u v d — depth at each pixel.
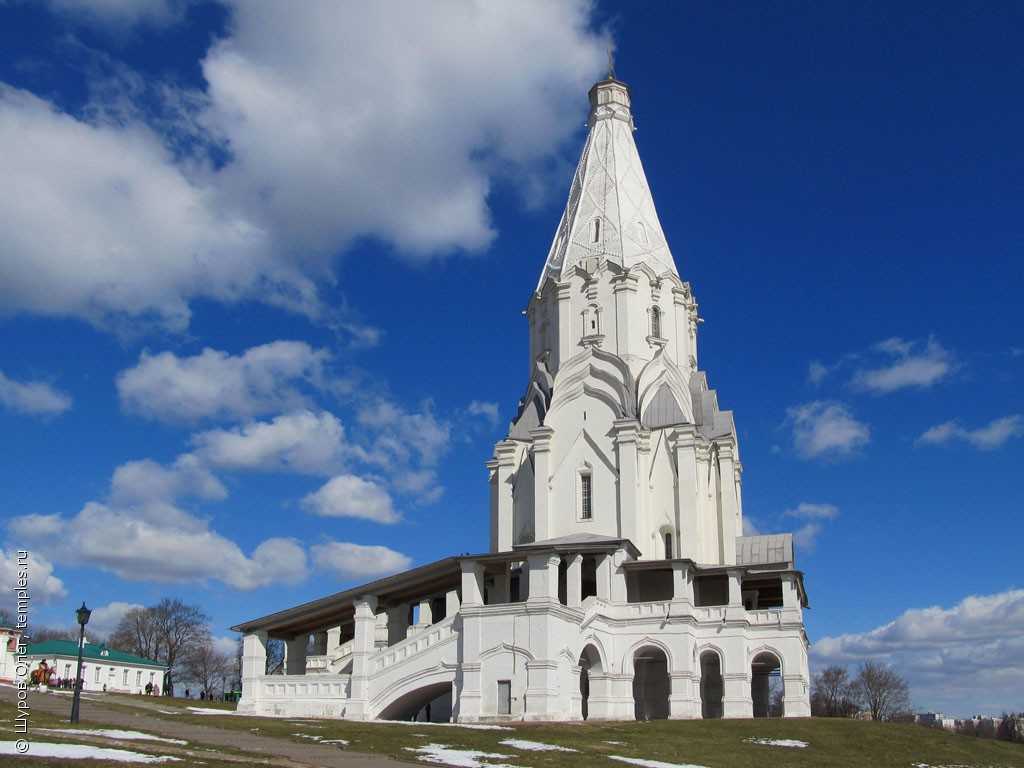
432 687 52.16
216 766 26.20
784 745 43.81
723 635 59.34
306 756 31.06
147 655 123.75
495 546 74.06
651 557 68.25
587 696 58.31
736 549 71.06
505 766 31.19
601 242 78.38
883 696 131.88
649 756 37.59
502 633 50.00
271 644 112.75
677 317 78.06
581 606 56.47
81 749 26.16
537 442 72.38
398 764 30.27
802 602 73.50
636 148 85.44
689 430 69.62
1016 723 131.12
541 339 79.75
